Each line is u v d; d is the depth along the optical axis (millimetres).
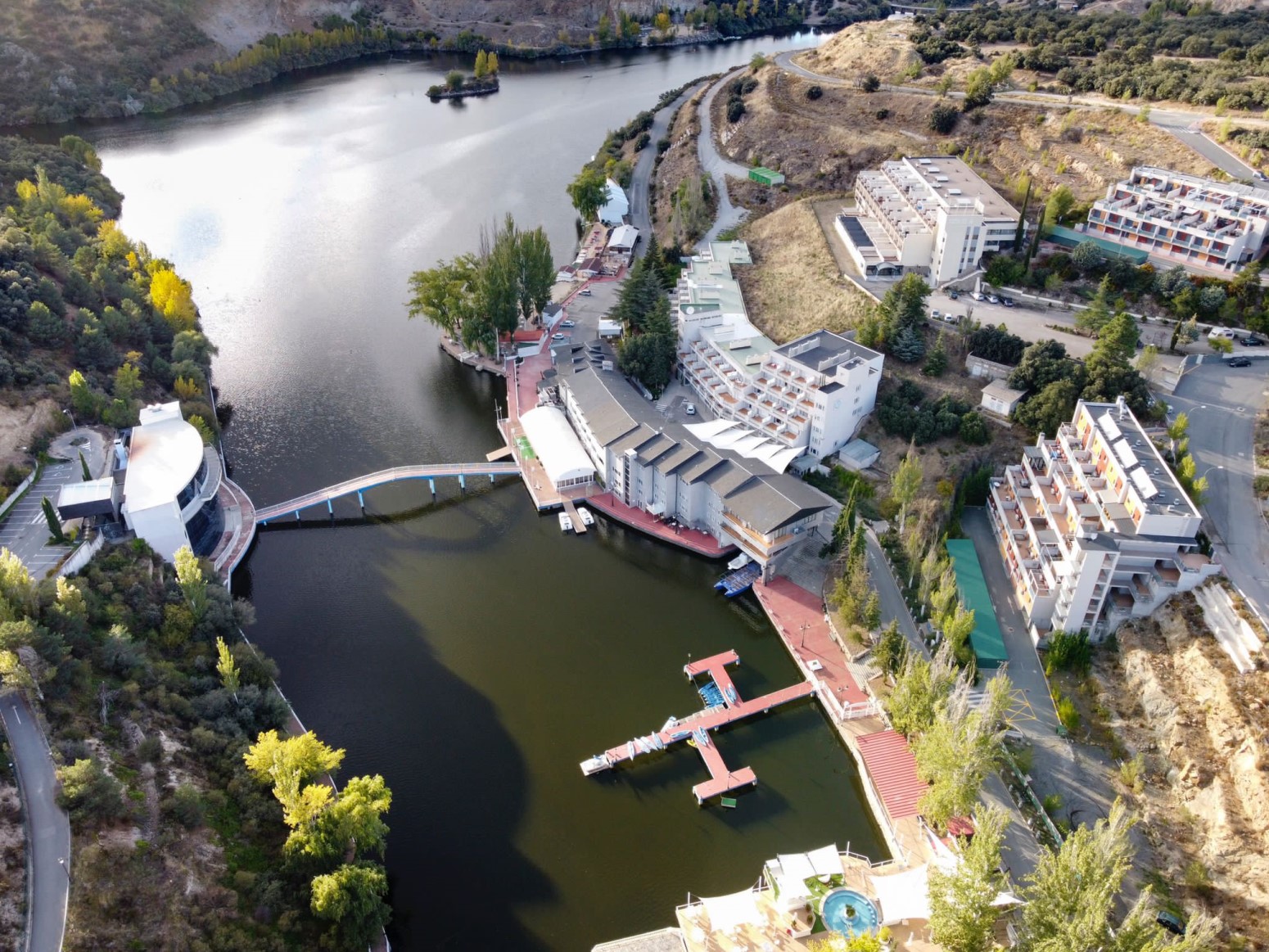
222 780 113750
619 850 117750
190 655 131625
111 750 108250
